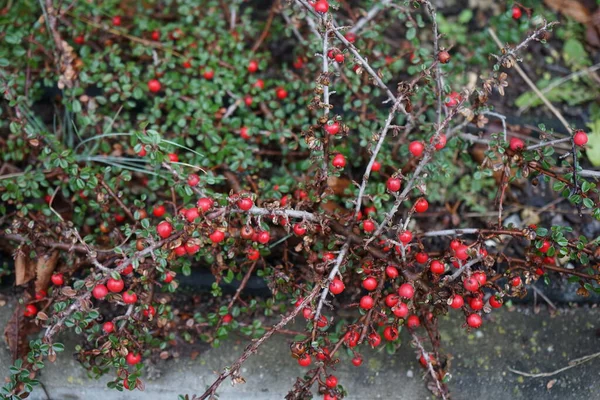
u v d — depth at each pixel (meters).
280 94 0.58
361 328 0.48
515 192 0.60
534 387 0.53
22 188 0.54
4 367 0.53
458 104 0.48
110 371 0.53
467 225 0.58
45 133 0.53
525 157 0.50
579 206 0.50
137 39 0.60
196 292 0.56
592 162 0.60
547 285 0.56
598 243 0.49
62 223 0.51
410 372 0.53
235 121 0.57
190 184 0.50
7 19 0.58
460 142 0.55
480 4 0.67
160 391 0.53
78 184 0.51
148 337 0.51
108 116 0.58
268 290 0.56
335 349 0.48
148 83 0.58
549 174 0.50
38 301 0.52
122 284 0.47
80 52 0.59
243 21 0.61
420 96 0.57
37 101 0.61
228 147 0.56
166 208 0.57
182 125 0.56
